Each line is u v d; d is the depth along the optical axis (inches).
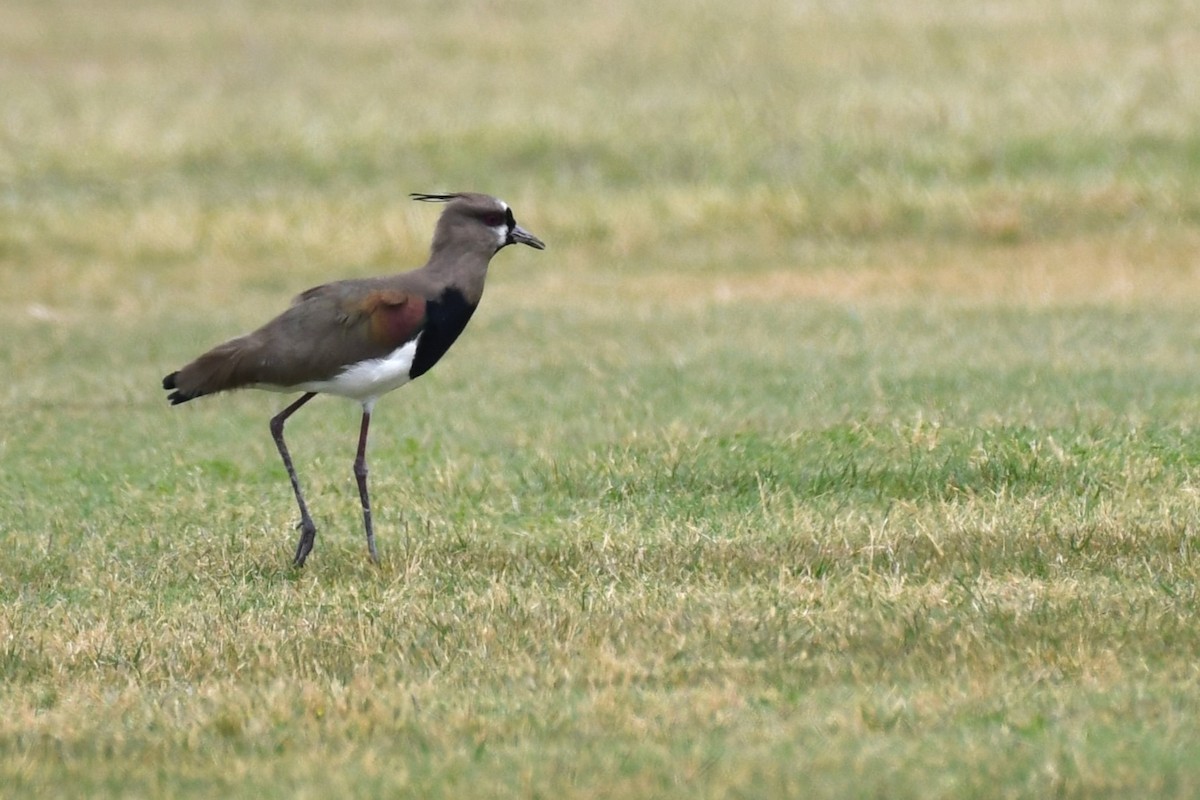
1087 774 300.2
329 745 330.0
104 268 964.6
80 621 409.1
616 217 1001.5
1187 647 366.0
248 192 1072.8
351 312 446.6
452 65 1359.5
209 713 345.4
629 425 611.5
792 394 655.8
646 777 305.7
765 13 1475.1
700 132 1128.2
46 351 797.2
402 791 303.3
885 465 521.3
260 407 687.7
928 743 319.0
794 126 1128.2
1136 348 725.3
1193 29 1316.4
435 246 472.1
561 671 363.9
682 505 502.6
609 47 1387.8
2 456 605.6
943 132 1094.4
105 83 1332.4
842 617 391.9
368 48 1438.2
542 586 429.7
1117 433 542.3
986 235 960.9
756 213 998.4
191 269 967.0
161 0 1701.5
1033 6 1430.9
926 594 406.3
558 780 305.4
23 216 1025.5
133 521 511.5
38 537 492.1
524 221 1005.2
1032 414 590.2
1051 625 380.5
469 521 498.9
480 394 687.7
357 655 379.2
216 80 1338.6
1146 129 1069.1
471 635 388.2
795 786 300.5
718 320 823.1
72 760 324.5
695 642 379.2
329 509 522.0
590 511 502.9
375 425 642.2
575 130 1139.9
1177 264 897.5
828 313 831.1
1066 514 466.6
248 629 397.7
